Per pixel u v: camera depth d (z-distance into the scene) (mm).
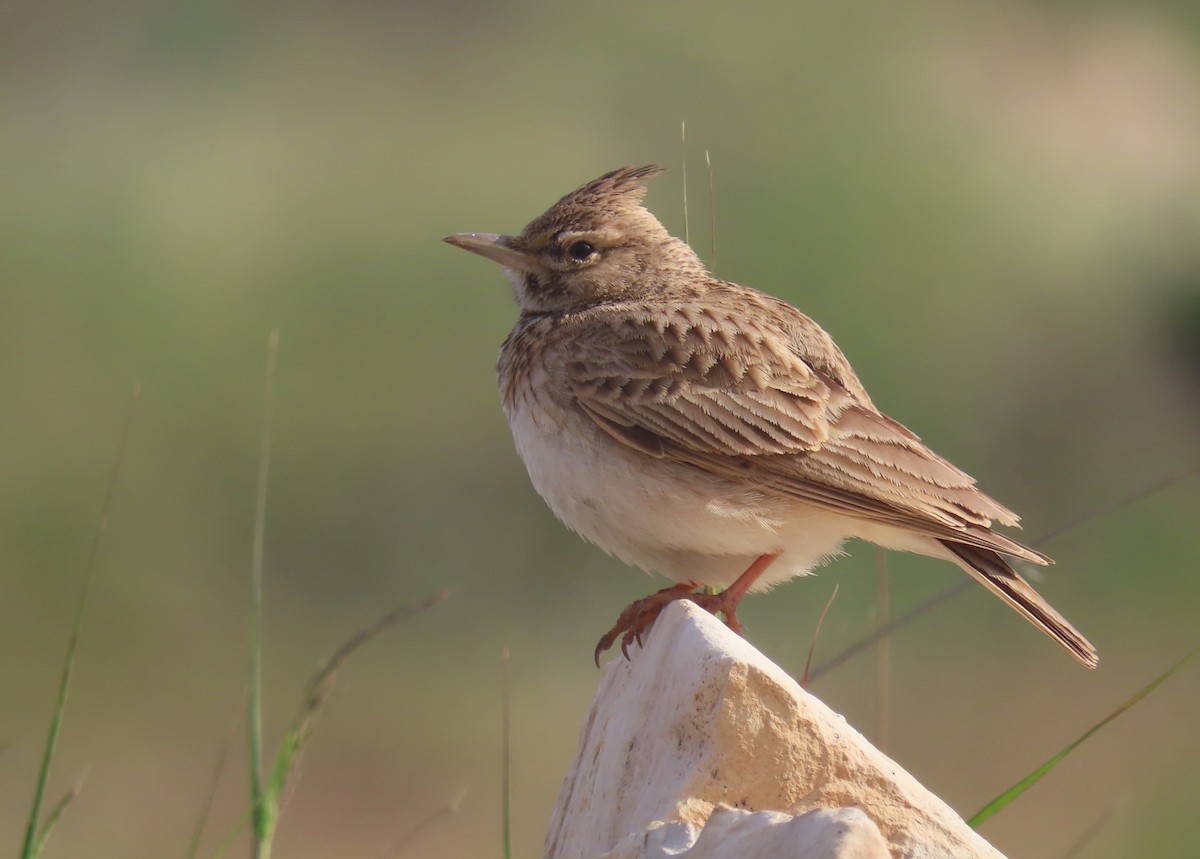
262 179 26484
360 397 23781
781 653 18547
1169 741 20516
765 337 9438
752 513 8930
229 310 24062
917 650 20906
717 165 25688
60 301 23844
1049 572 23109
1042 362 25016
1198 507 23781
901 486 9000
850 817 5320
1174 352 25562
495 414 23922
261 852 8320
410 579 22969
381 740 21047
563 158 27109
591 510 9219
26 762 20516
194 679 21781
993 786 19656
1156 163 29906
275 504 23047
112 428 22984
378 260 24891
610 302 10039
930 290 24172
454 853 19500
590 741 7387
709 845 5570
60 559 22234
